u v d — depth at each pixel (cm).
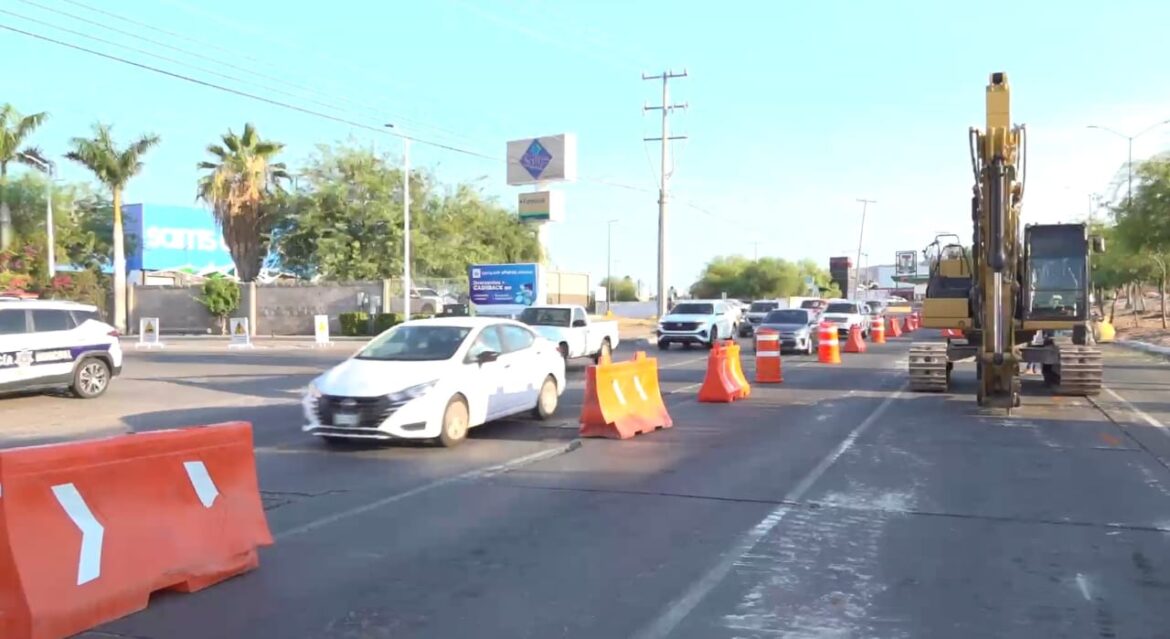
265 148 5212
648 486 923
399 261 5050
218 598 584
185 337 4606
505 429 1319
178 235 6712
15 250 4141
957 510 817
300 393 1889
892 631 526
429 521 782
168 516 594
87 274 4803
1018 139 1573
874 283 11725
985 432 1280
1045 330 1802
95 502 546
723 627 533
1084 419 1409
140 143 4709
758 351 2061
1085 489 904
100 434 1336
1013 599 581
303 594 592
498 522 778
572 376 2330
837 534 737
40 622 495
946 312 1783
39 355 1667
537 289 4016
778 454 1109
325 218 5150
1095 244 1728
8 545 496
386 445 1177
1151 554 681
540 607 567
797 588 603
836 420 1415
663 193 4819
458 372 1184
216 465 639
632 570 643
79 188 4703
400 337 1264
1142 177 3328
